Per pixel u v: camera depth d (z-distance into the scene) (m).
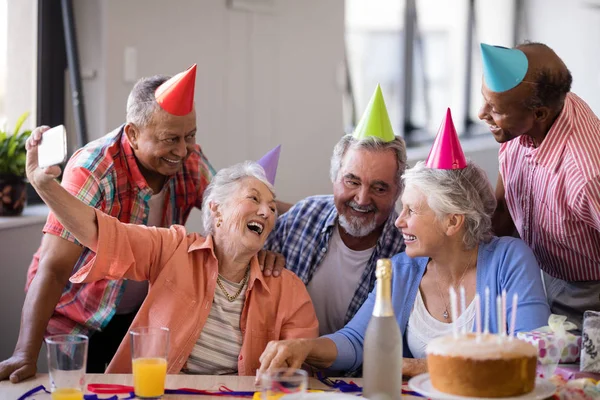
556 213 2.11
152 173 2.34
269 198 2.05
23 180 2.98
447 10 5.84
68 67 3.37
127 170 2.28
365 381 1.50
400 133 5.66
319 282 2.32
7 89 3.27
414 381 1.49
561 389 1.49
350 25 5.41
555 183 2.07
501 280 1.95
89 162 2.21
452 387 1.39
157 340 1.60
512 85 1.91
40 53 3.31
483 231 1.95
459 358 1.37
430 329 1.97
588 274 2.22
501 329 1.49
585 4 5.86
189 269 2.04
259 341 2.04
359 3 5.44
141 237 2.01
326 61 4.59
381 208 2.21
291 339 1.85
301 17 4.38
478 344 1.39
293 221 2.38
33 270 2.30
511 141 2.26
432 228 1.92
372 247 2.31
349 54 5.41
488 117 2.00
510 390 1.37
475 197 1.93
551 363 1.60
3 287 2.85
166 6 3.54
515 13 6.23
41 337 2.04
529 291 1.91
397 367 1.48
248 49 4.04
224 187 2.05
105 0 3.25
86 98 3.32
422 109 5.78
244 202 2.01
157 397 1.59
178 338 1.99
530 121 1.97
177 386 1.70
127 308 2.46
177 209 2.48
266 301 2.07
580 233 2.12
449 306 1.98
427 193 1.91
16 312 2.93
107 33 3.27
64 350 1.50
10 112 3.29
